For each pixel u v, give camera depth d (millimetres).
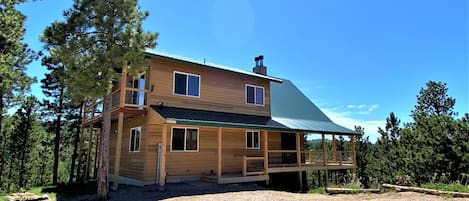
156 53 14375
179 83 15148
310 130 17141
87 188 14055
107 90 9930
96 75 9742
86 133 26281
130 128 15656
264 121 16766
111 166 17484
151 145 13773
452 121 14242
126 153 15602
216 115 15312
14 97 17797
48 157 33750
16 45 12383
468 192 9398
